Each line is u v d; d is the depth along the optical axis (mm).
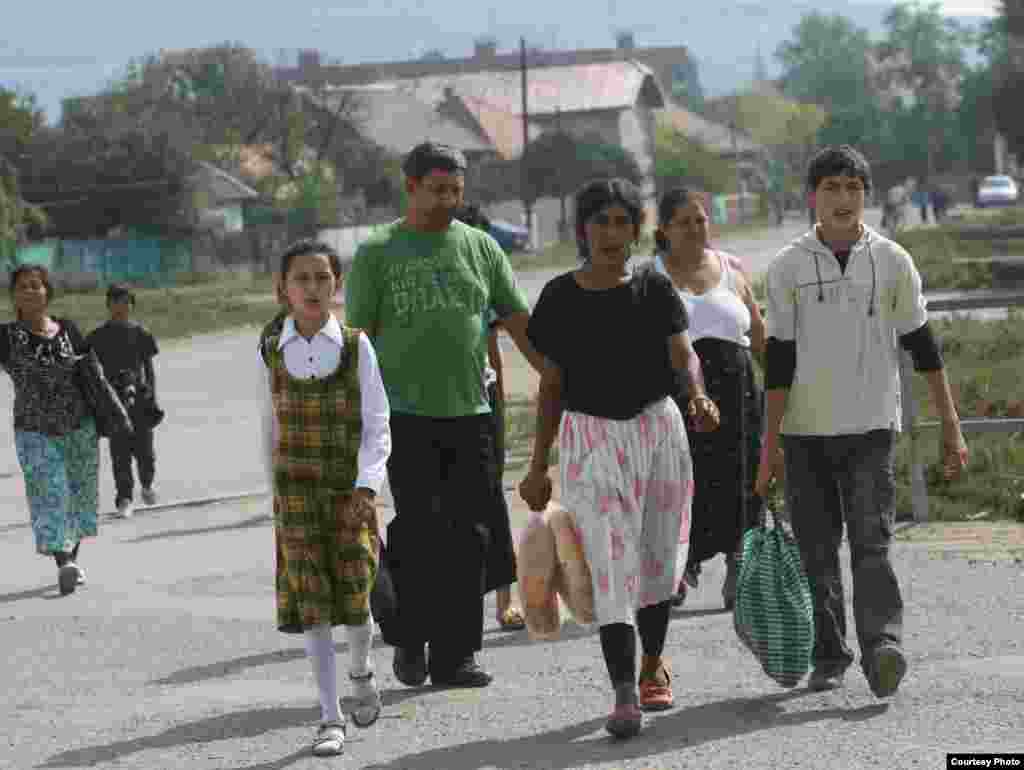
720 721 15086
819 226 16062
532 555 15305
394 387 17609
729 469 20062
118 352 34156
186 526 31328
